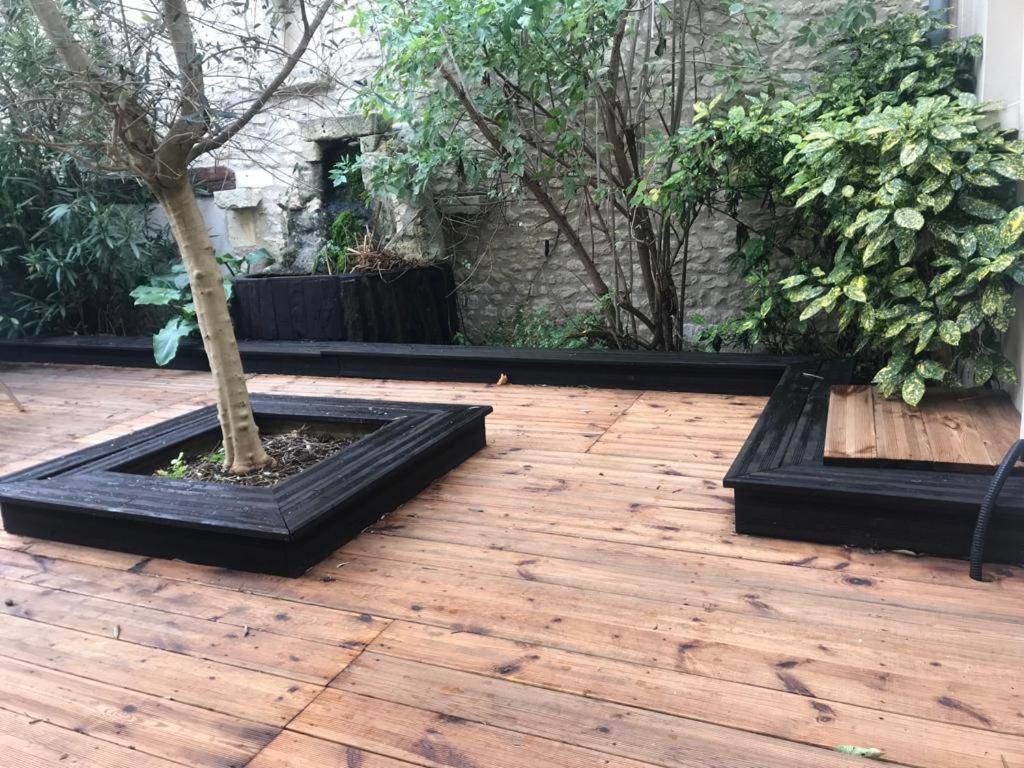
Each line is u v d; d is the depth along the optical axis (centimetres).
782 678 167
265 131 577
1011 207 296
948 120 287
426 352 464
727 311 512
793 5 464
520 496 278
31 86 270
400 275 521
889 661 171
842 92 407
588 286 544
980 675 164
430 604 207
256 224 615
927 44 407
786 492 228
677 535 239
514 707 163
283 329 530
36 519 262
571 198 477
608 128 463
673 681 168
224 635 197
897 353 301
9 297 594
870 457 239
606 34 436
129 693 175
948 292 280
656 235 499
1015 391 288
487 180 539
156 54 247
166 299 536
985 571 207
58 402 462
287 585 222
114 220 579
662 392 411
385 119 484
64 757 155
